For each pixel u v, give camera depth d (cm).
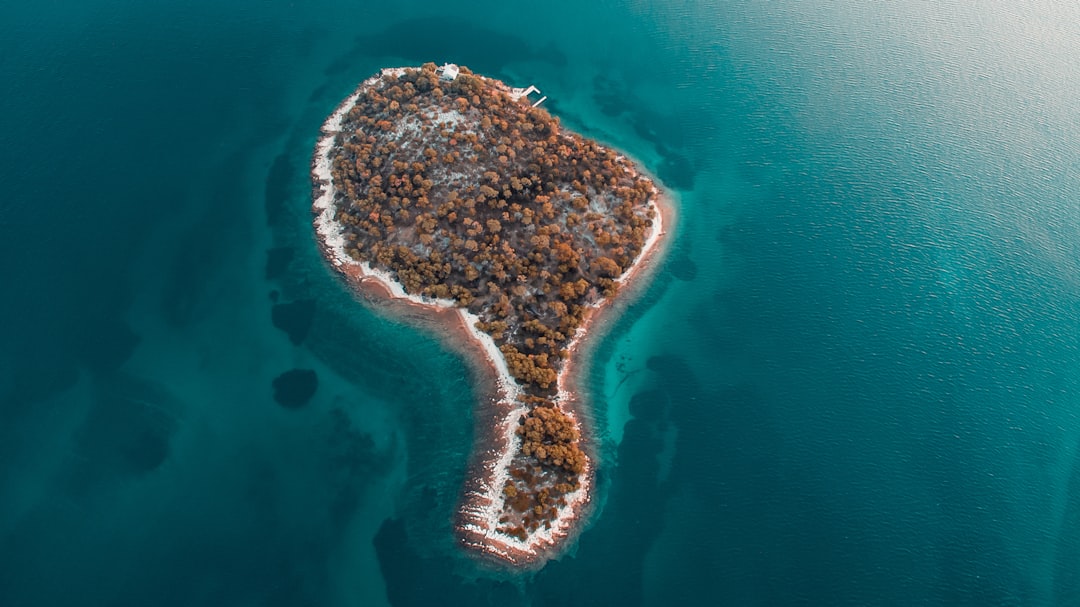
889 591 15450
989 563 15925
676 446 17862
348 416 18300
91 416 17862
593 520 16600
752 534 16300
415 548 16150
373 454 17675
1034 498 16912
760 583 15562
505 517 16425
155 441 17562
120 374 18675
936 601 15350
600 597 15475
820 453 17625
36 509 16250
